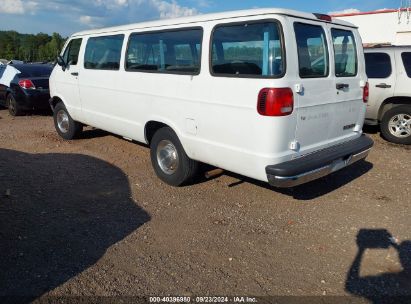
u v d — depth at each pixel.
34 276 3.25
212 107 4.30
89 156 6.63
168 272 3.37
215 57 4.25
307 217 4.45
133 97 5.48
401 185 5.45
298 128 4.04
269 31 3.82
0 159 6.41
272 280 3.28
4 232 3.95
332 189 5.28
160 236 3.98
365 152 4.96
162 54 4.96
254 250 3.75
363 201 4.90
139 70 5.35
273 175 3.85
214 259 3.58
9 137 8.02
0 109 12.10
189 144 4.72
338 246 3.84
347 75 4.75
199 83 4.42
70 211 4.49
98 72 6.15
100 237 3.93
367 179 5.67
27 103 10.27
